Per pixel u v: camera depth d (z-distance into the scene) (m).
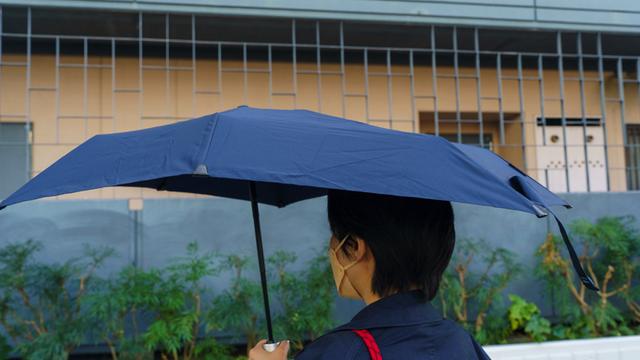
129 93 7.32
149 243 5.39
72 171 1.22
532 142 8.31
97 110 7.21
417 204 1.10
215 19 6.50
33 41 7.02
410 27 6.90
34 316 4.81
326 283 4.85
